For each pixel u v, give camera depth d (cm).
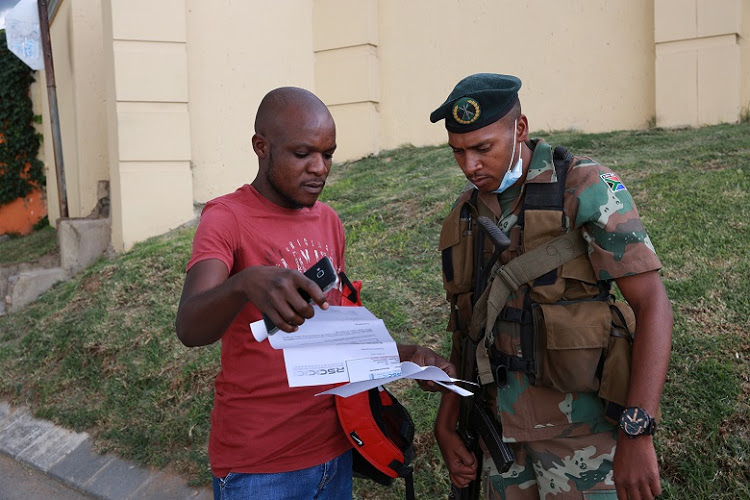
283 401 181
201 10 688
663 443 255
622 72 630
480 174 176
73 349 484
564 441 177
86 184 824
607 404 170
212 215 177
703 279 338
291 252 185
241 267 179
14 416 461
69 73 891
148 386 418
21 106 1162
